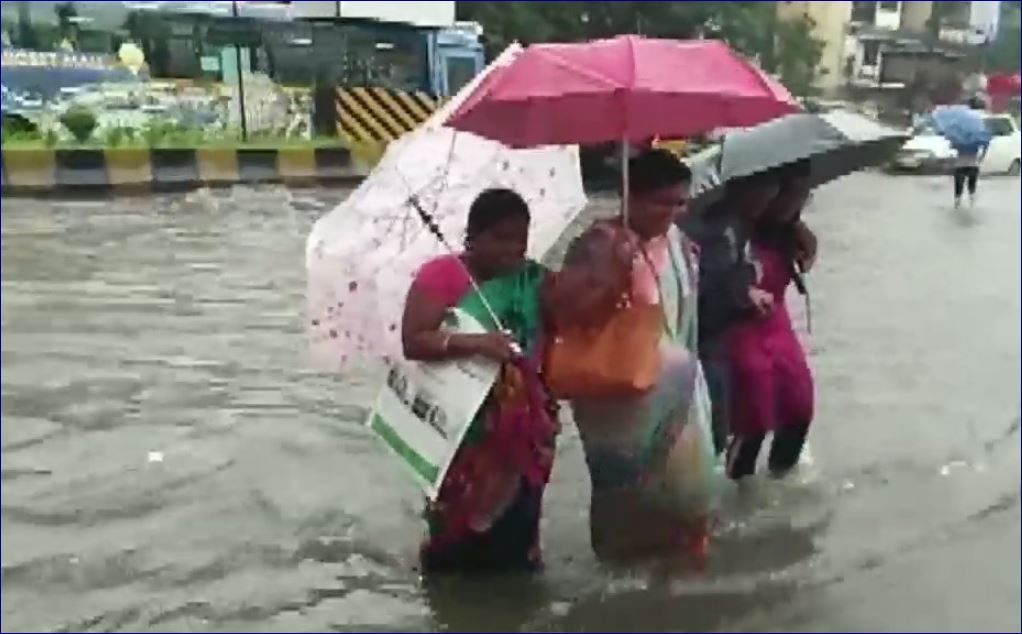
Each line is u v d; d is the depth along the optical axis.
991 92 61.53
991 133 28.30
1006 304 11.11
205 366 8.03
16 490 5.79
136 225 14.49
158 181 18.69
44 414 6.93
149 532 5.35
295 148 20.41
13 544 5.17
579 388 4.57
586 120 4.46
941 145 28.77
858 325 9.90
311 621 4.53
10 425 6.72
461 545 4.75
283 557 5.11
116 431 6.68
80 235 13.50
